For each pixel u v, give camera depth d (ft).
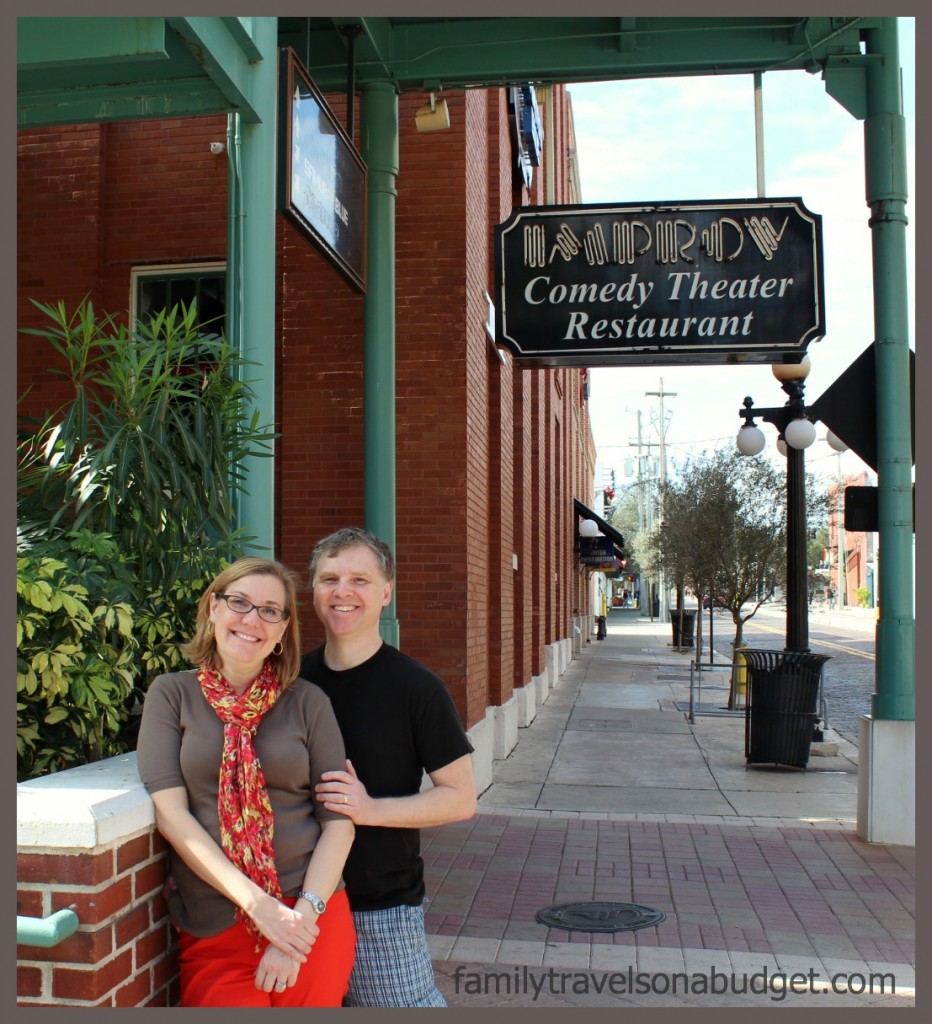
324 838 9.16
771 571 52.29
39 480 12.53
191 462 13.07
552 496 67.62
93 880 8.13
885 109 26.84
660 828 26.53
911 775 24.99
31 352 29.55
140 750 9.07
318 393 30.25
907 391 26.81
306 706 9.34
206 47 14.71
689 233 25.88
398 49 26.32
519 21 26.23
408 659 10.44
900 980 16.08
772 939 17.98
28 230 30.19
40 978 8.20
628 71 26.71
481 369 33.30
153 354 12.81
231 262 16.46
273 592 9.16
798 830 26.45
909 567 26.03
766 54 26.30
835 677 73.51
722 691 62.28
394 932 10.01
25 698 10.96
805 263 25.63
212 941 8.91
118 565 11.76
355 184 22.27
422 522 29.40
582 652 101.76
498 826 26.63
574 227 26.05
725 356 25.75
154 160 30.30
